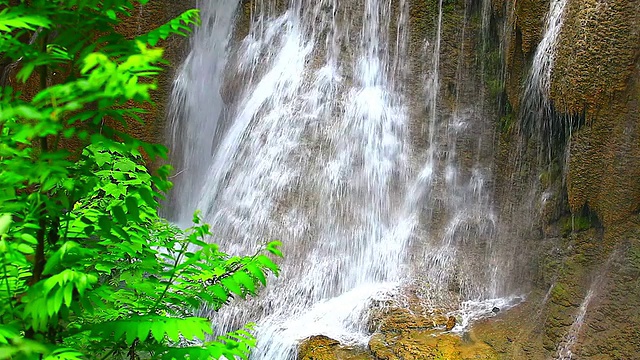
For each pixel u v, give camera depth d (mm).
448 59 7602
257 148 7988
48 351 1890
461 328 5703
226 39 9500
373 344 5473
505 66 6645
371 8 8203
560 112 5484
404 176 7523
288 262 7020
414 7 7926
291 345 5688
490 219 6750
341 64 8172
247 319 6352
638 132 4902
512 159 6633
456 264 6629
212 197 8172
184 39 9852
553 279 5641
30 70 1947
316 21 8500
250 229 7445
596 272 5207
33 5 2018
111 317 2545
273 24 8906
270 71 8570
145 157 9508
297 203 7414
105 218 2242
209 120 9594
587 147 5262
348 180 7461
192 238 2676
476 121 7234
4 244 1884
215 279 2732
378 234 7273
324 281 6875
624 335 4738
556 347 5117
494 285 6293
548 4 5840
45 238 2340
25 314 1897
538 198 6133
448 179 7293
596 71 5105
